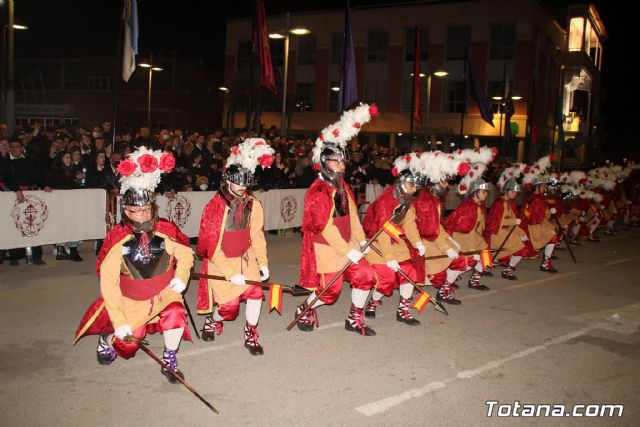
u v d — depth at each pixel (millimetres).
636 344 6117
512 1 31219
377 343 5750
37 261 8633
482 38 31969
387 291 6156
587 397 4680
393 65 33969
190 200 10203
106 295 4066
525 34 31266
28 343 5305
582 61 39656
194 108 37719
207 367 4918
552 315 7176
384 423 4051
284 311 6812
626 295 8484
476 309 7320
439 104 33000
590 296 8344
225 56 37750
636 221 19797
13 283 7426
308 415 4113
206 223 4934
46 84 39531
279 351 5391
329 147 5641
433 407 4344
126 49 10250
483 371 5125
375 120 34531
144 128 10992
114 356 4867
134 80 37156
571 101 41031
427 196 6609
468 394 4617
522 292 8461
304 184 12945
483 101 21797
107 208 9219
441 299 7578
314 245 5836
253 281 5059
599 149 46906
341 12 34906
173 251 4344
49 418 3910
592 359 5586
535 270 10352
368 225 6332
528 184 9703
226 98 37531
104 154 9383
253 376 4766
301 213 12828
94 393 4328
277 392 4473
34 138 10047
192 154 11258
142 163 4020
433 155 6086
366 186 14328
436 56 32938
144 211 4145
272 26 36688
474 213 7840
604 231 16812
